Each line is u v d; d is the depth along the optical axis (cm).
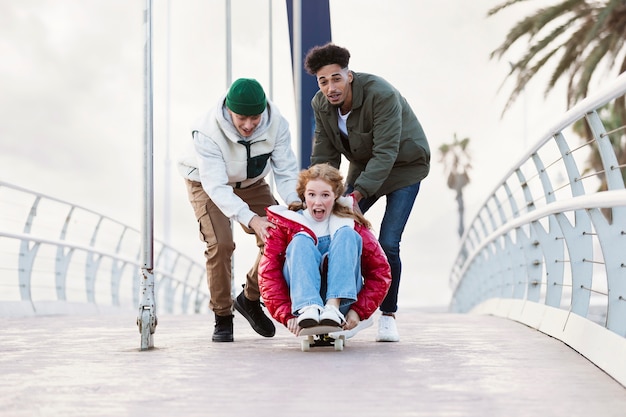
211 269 579
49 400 356
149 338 535
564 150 606
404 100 610
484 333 667
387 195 609
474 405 342
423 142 604
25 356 506
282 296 498
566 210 548
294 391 373
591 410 333
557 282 697
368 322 537
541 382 398
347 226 493
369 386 385
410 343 577
